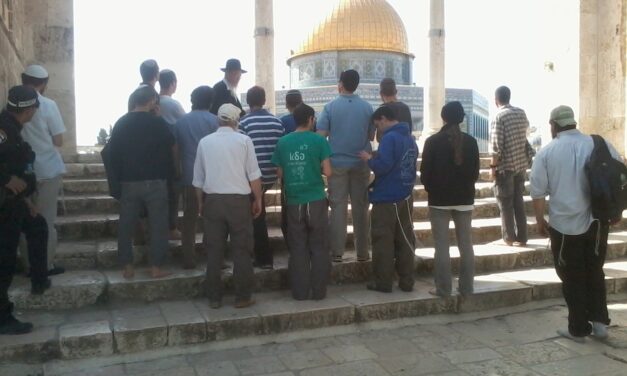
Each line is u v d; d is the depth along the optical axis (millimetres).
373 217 5953
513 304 6074
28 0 9562
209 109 6355
